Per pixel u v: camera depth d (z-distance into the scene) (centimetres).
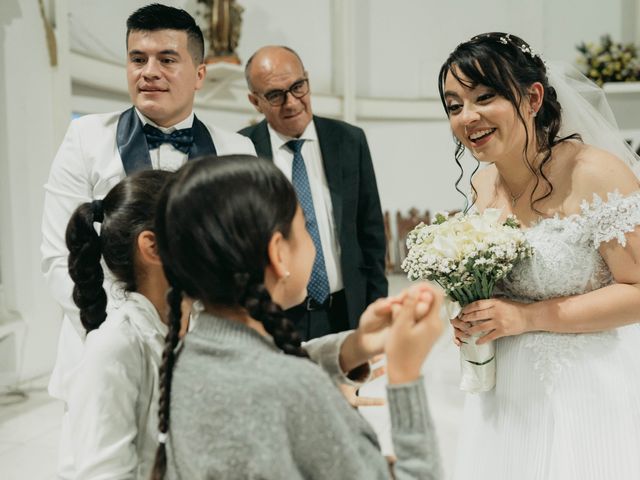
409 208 934
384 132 916
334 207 284
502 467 192
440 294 92
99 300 136
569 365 179
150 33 210
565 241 177
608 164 176
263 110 291
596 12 836
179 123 222
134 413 118
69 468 158
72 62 545
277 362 89
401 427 90
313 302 277
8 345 470
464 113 179
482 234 175
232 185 93
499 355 193
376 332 104
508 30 871
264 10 795
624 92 762
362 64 895
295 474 86
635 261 169
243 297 92
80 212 131
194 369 93
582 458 175
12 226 475
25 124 480
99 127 214
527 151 185
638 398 176
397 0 896
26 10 475
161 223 98
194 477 90
